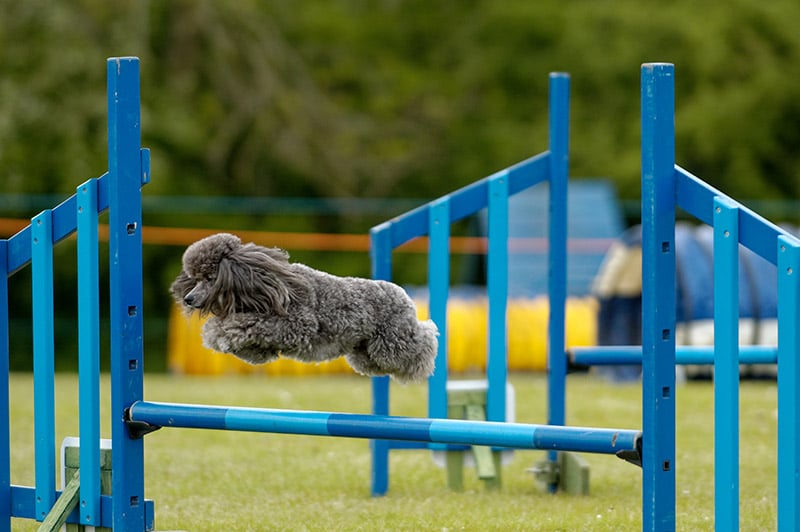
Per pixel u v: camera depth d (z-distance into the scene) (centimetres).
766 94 3562
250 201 3134
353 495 1009
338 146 3331
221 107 3281
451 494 1012
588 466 1012
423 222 987
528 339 2425
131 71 711
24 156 2895
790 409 578
